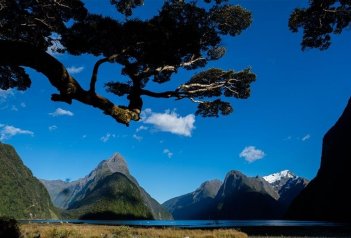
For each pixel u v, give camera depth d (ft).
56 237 64.90
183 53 29.55
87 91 24.91
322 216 639.35
